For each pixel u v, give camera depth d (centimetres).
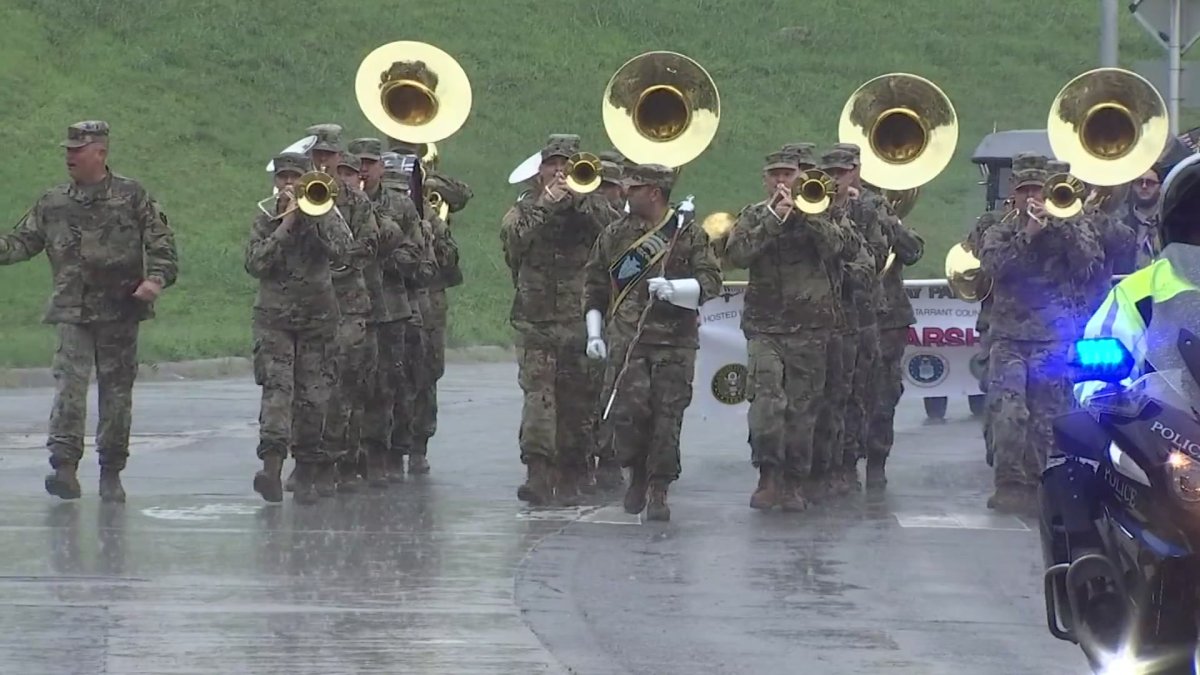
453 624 2500
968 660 2342
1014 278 3644
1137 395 1667
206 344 7494
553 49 12744
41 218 3516
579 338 3709
